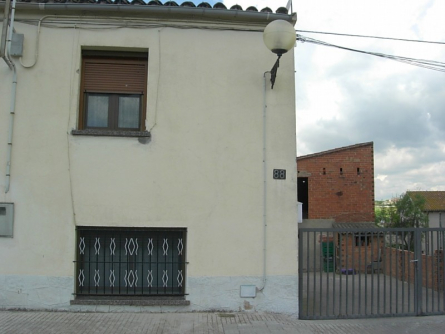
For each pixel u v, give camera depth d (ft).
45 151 22.70
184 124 23.26
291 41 20.76
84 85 23.72
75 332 19.21
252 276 22.82
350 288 32.30
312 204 53.36
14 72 22.84
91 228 22.81
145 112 23.72
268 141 23.48
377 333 20.58
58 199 22.58
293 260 23.04
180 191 22.98
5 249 22.31
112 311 22.34
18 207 22.48
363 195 53.62
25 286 22.22
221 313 22.56
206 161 23.18
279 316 22.49
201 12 23.24
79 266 22.89
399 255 35.94
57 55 23.15
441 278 30.71
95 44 23.22
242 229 22.99
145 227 22.81
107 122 23.80
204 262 22.79
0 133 22.68
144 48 23.50
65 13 23.16
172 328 20.10
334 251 23.56
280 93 23.76
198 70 23.58
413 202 77.41
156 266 23.29
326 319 22.88
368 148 54.29
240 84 23.67
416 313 23.90
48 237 22.43
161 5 22.99
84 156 22.79
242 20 23.79
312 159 54.08
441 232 25.93
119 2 22.97
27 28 23.21
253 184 23.24
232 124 23.44
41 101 22.90
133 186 22.82
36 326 19.83
